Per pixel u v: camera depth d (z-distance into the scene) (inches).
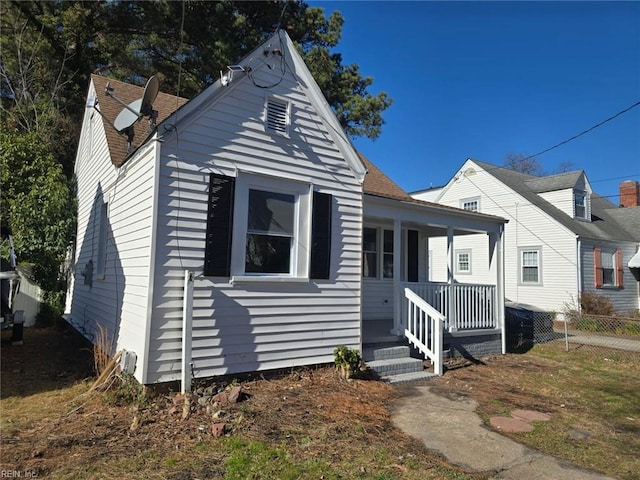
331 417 208.1
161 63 760.3
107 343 281.1
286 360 268.1
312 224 286.2
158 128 223.5
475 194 887.7
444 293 387.2
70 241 494.9
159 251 221.5
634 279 857.5
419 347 336.5
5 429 175.8
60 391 231.0
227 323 243.0
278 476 143.5
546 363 396.2
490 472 160.7
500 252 442.6
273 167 270.2
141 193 241.9
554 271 749.3
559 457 178.4
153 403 207.5
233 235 248.8
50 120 671.8
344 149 308.5
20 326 365.1
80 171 507.5
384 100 850.8
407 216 367.6
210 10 698.8
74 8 685.3
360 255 313.6
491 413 234.8
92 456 152.8
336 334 295.1
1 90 714.8
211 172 242.8
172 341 223.8
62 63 711.1
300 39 810.2
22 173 465.7
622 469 168.4
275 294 264.8
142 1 681.0
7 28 696.4
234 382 240.4
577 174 834.2
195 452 158.9
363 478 146.8
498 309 435.8
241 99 258.4
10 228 442.0
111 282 300.7
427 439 192.4
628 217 941.8
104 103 407.5
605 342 522.9
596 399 274.7
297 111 285.9
